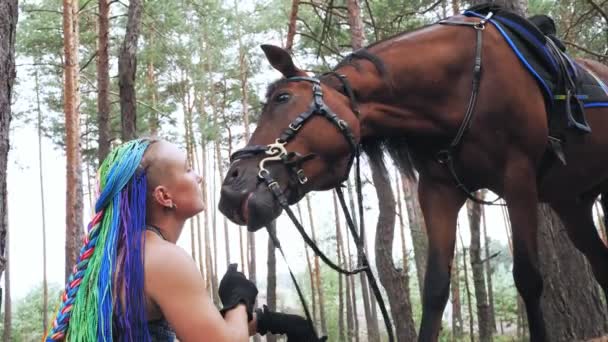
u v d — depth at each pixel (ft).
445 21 11.55
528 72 11.02
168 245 5.97
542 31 12.85
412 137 10.94
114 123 64.95
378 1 43.37
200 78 70.23
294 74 10.11
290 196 9.37
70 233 45.78
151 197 6.19
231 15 65.26
